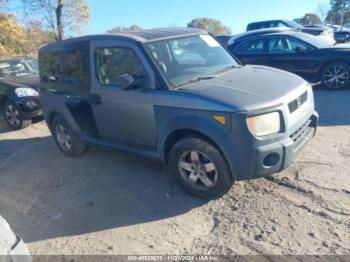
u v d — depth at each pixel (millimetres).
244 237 3182
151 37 4246
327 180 3912
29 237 3604
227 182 3607
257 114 3281
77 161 5387
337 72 8117
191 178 3846
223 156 3529
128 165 4977
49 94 5402
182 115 3623
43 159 5699
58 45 5164
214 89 3621
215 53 4680
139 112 4059
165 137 3879
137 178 4547
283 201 3623
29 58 9289
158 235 3371
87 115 4781
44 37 17969
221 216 3533
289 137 3520
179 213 3678
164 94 3768
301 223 3258
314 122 4129
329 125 5719
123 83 3885
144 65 3973
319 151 4691
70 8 16562
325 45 8469
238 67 4574
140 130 4164
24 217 4012
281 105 3414
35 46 17891
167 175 4516
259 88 3633
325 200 3541
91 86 4574
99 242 3375
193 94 3578
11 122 7723
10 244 2486
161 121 3857
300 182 3926
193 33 4719
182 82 3910
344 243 2955
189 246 3168
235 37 9984
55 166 5332
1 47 15852
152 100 3871
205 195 3793
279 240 3082
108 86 4371
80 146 5391
